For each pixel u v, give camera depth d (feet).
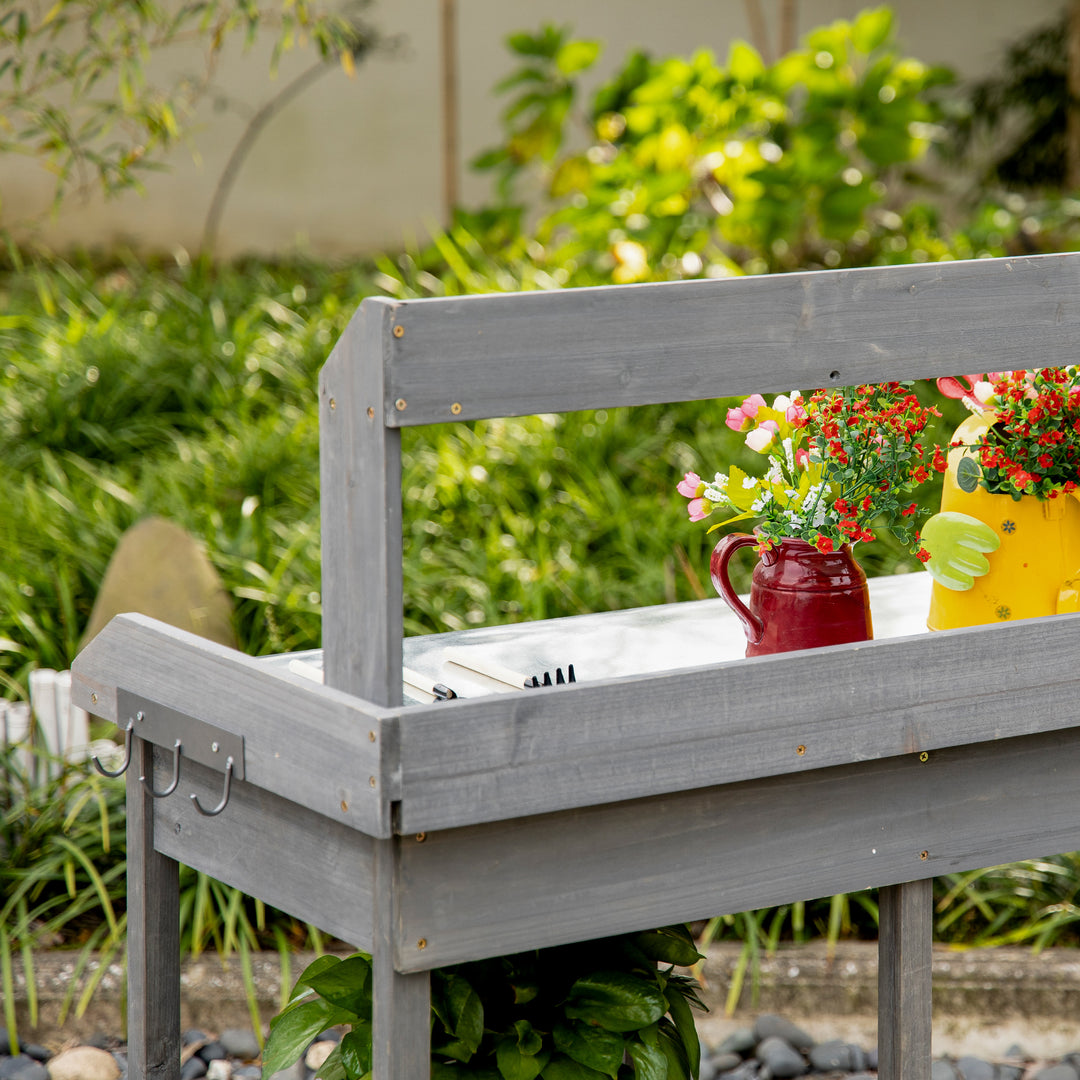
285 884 7.90
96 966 13.02
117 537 17.48
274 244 41.09
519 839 7.36
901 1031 8.81
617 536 18.69
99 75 19.81
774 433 9.06
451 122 38.91
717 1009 13.10
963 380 18.88
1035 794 8.86
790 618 9.01
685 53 43.55
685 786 7.57
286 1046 8.74
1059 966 13.09
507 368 7.03
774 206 24.77
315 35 20.11
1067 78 40.29
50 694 14.55
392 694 7.09
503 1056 8.39
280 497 19.31
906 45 43.01
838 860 8.29
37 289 27.63
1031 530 9.39
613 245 25.03
